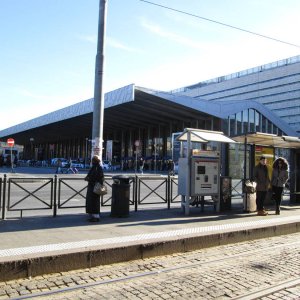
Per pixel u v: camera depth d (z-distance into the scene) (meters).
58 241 7.36
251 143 14.59
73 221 9.91
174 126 55.75
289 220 10.83
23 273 5.98
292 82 73.62
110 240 7.51
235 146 14.84
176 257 7.55
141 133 63.75
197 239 8.30
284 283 5.99
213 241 8.62
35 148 110.56
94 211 9.91
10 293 5.31
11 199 14.14
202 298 5.30
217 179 12.41
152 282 5.94
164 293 5.45
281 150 21.92
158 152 58.78
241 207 13.91
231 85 85.19
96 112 12.82
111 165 56.47
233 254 7.87
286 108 74.44
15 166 63.00
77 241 7.38
